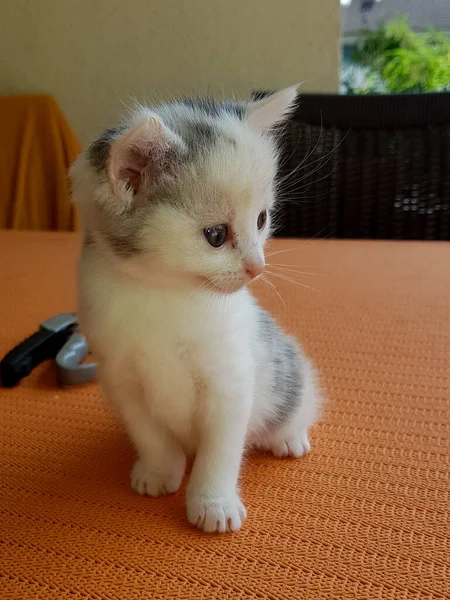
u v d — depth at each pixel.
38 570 0.16
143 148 0.18
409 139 0.46
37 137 0.55
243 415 0.20
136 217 0.18
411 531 0.17
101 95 0.58
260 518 0.18
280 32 0.52
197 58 0.55
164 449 0.21
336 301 0.35
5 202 0.56
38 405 0.25
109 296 0.19
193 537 0.18
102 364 0.20
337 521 0.18
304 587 0.15
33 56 0.58
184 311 0.19
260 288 0.37
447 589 0.15
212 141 0.19
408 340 0.30
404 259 0.41
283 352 0.24
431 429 0.23
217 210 0.19
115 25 0.55
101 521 0.18
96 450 0.23
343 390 0.26
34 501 0.20
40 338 0.28
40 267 0.40
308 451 0.22
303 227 0.47
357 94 0.49
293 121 0.44
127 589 0.15
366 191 0.46
